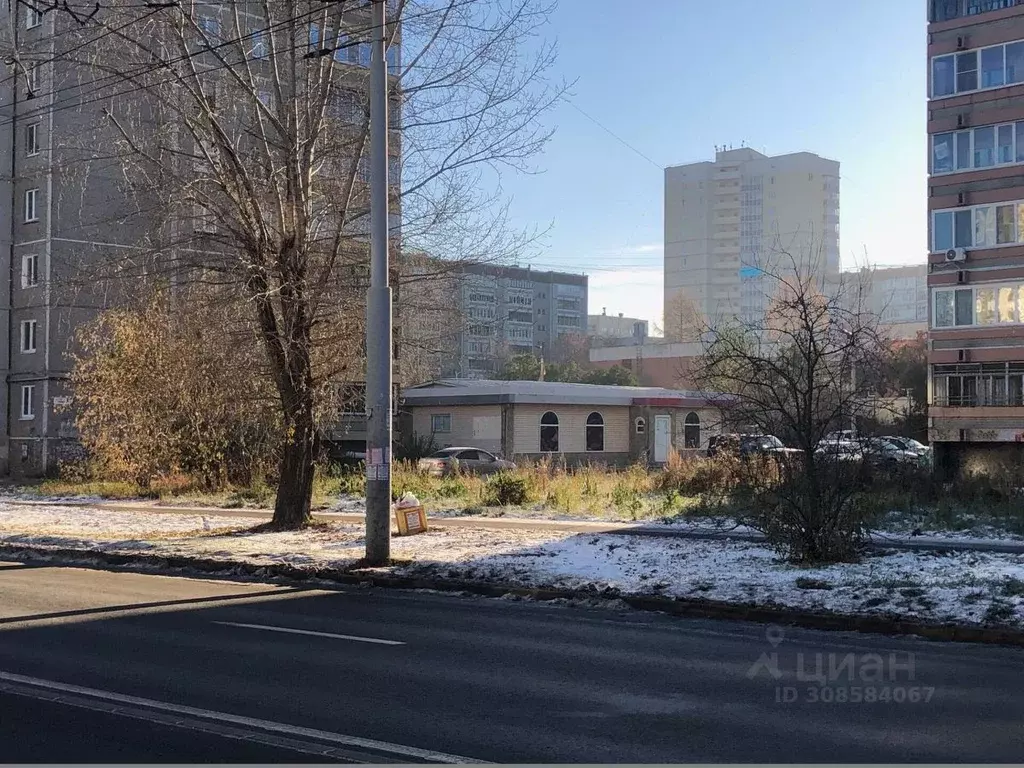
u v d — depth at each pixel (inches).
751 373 552.4
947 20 1628.9
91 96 898.7
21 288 1684.3
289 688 303.1
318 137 746.2
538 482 1066.1
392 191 738.8
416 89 719.7
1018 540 658.2
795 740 247.8
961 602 425.4
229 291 732.0
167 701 286.4
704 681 314.8
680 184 4884.4
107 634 395.2
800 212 4667.8
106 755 235.1
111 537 748.6
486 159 786.8
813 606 430.6
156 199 709.9
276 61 732.0
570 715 272.1
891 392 671.1
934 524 736.3
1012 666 339.9
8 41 775.1
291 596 511.5
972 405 1584.6
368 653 358.6
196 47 738.8
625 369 3245.6
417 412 1887.3
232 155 701.9
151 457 1210.0
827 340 542.0
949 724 263.1
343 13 710.5
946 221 1622.8
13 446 1717.5
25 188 1679.4
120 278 734.5
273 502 1061.1
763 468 559.5
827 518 543.5
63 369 1660.9
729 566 539.8
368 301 591.5
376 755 235.5
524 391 1759.4
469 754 236.1
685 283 4854.8
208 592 523.8
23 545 722.8
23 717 269.1
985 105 1592.0
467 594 514.9
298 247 723.4
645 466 1504.7
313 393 767.7
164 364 1068.5
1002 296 1567.4
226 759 232.2
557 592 493.4
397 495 1024.9
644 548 621.3
